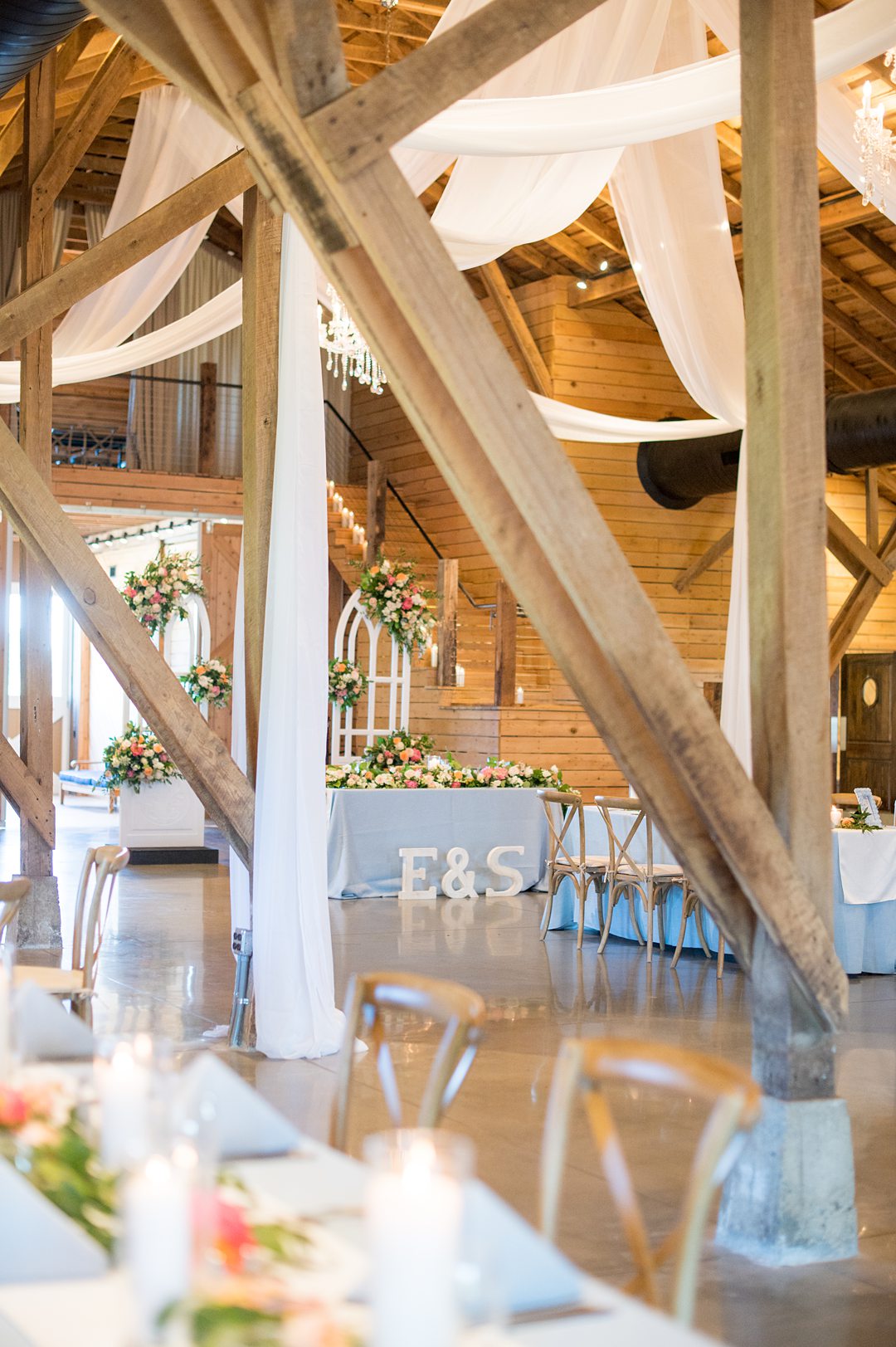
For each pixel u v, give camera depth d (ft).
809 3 12.07
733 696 27.20
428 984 8.76
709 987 23.18
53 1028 8.56
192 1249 4.67
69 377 27.91
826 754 12.10
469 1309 4.05
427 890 33.53
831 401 41.01
